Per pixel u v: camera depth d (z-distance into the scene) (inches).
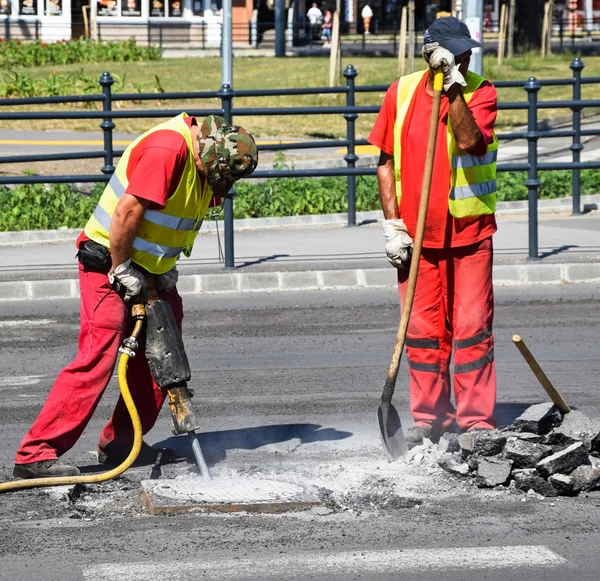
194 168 256.5
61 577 208.4
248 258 559.5
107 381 266.2
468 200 277.6
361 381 365.1
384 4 2758.4
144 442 283.7
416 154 280.8
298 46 2418.8
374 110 604.7
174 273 269.7
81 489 261.1
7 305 494.3
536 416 267.1
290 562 214.4
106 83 564.4
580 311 461.7
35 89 1370.6
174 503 243.8
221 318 462.3
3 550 222.2
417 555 217.5
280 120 1252.5
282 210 721.6
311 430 310.8
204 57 2064.5
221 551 220.4
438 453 277.6
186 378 261.7
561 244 580.4
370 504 246.7
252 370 380.8
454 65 264.8
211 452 291.6
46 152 1006.4
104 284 261.0
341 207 734.5
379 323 448.5
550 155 997.8
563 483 248.4
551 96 1376.7
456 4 2055.9
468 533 228.8
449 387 297.7
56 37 2272.4
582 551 218.8
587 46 2169.0
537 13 1907.0
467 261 281.7
